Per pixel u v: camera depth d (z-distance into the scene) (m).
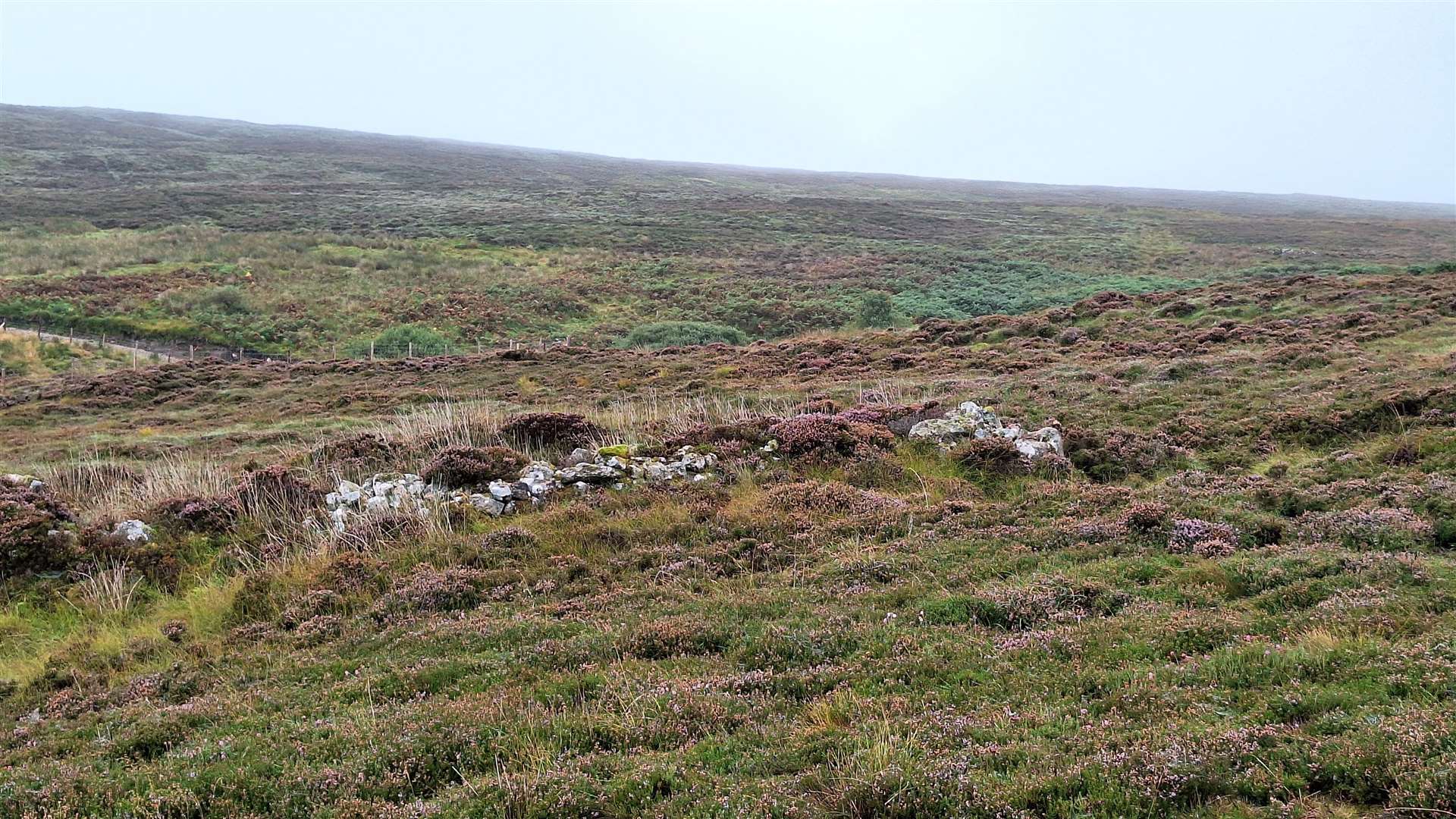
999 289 60.41
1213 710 6.16
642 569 11.33
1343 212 165.00
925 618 8.79
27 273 56.75
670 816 5.31
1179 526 11.04
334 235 75.88
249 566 11.77
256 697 8.03
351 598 10.70
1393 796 4.70
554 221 91.12
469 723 6.95
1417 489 11.60
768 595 9.88
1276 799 4.93
